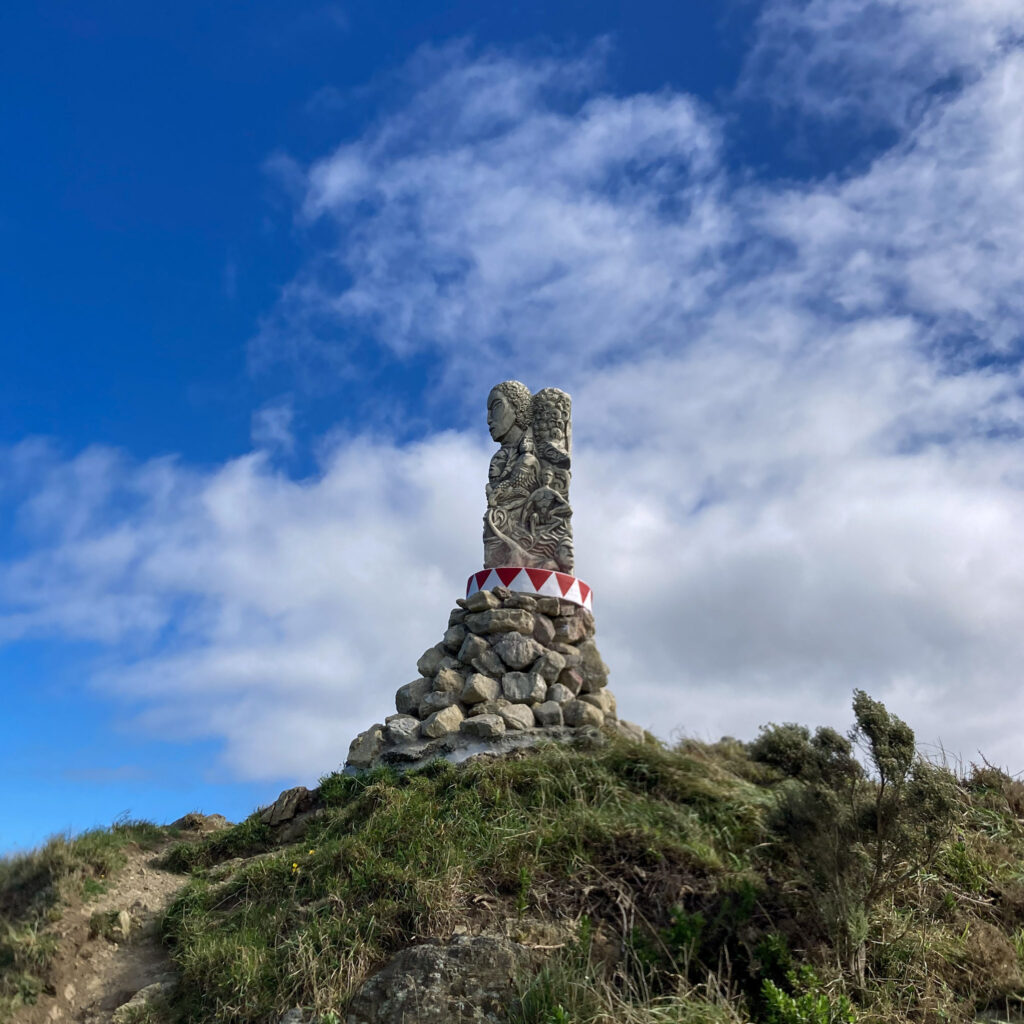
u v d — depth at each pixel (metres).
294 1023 9.52
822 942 10.02
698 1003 9.00
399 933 10.48
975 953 10.35
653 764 13.50
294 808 14.88
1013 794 14.54
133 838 14.94
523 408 19.20
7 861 12.98
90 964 11.48
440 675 16.25
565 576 17.41
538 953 9.79
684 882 10.72
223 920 11.91
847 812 10.72
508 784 13.29
